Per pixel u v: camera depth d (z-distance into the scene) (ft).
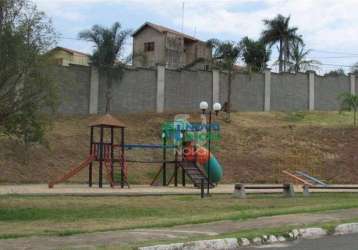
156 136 144.36
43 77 60.49
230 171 130.82
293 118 175.11
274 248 39.09
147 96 159.84
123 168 106.22
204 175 103.91
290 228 45.42
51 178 112.37
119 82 155.63
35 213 61.11
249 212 58.95
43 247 35.09
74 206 69.00
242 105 176.76
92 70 152.35
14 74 58.80
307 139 154.10
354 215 55.83
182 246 36.68
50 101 61.52
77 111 149.79
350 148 151.23
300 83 187.11
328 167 140.56
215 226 46.57
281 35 245.45
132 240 38.40
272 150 145.38
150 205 72.02
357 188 99.30
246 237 40.68
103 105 153.48
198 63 199.93
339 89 194.08
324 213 57.72
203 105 107.96
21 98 59.41
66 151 124.98
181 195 89.40
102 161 106.42
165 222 49.29
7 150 111.75
